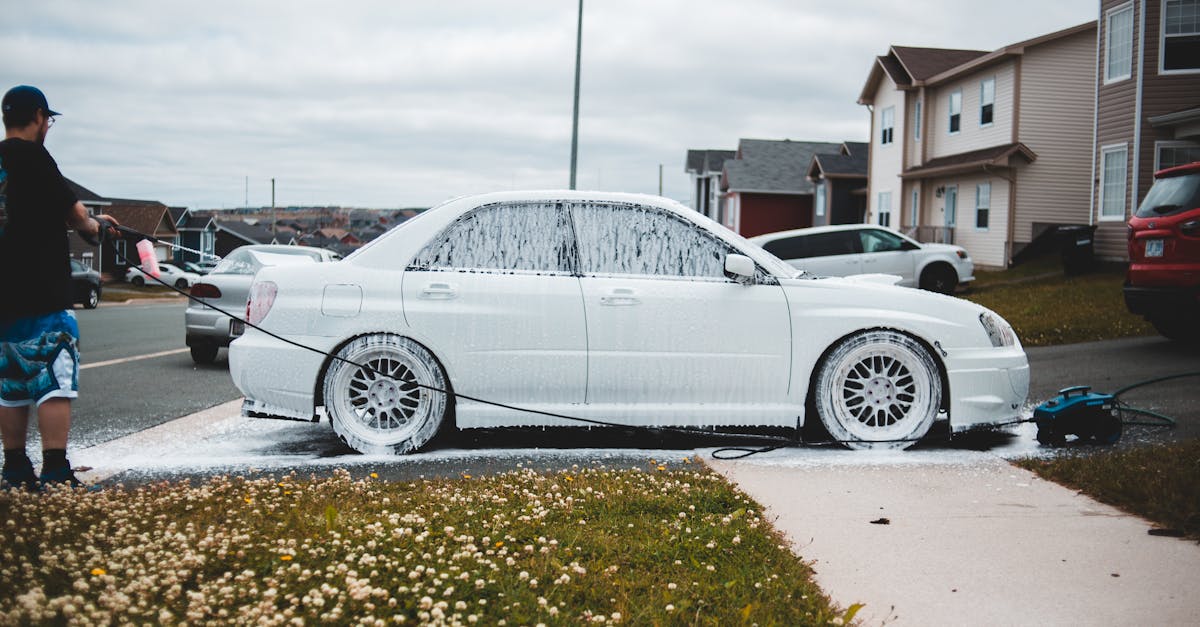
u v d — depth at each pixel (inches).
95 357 470.6
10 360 177.0
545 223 231.5
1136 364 371.2
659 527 159.3
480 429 257.6
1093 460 205.9
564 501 173.0
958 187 1216.8
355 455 225.6
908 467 210.4
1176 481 182.2
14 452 180.9
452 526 156.3
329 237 4242.1
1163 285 387.2
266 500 172.4
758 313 227.8
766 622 119.1
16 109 179.0
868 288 234.1
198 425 271.4
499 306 224.4
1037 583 139.2
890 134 1428.4
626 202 234.1
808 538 158.7
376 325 222.1
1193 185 382.6
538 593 127.4
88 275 1098.1
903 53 1360.7
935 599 133.2
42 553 136.1
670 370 225.6
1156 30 837.8
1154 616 127.6
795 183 2006.6
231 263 440.5
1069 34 1069.1
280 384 222.5
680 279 229.8
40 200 175.0
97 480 194.4
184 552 136.4
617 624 117.6
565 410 224.5
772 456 222.7
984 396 230.2
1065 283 770.8
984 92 1161.4
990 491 188.7
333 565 130.3
